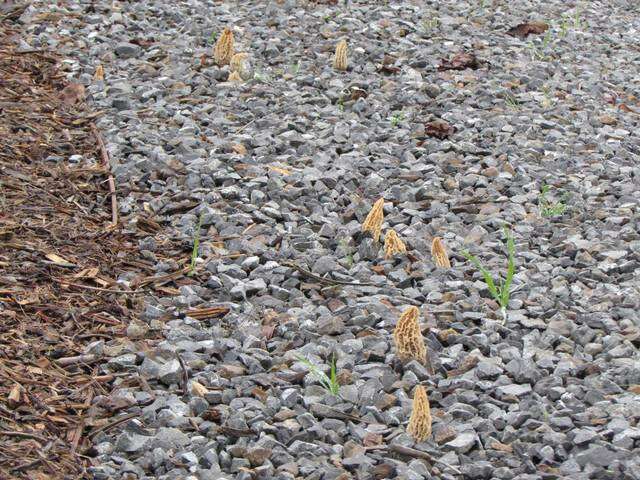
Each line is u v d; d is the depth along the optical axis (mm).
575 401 1878
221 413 1852
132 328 2039
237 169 2557
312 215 2404
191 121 2748
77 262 2213
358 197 2469
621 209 2449
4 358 1940
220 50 3053
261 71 3055
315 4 3564
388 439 1811
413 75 3066
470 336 2021
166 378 1931
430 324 2053
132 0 3500
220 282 2180
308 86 2984
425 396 1786
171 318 2088
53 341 2002
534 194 2502
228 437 1812
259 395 1894
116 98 2836
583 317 2088
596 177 2590
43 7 3383
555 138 2770
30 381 1903
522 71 3143
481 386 1916
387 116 2855
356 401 1893
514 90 3033
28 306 2070
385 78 3057
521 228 2373
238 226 2359
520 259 2264
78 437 1812
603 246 2293
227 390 1900
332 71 3055
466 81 3053
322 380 1916
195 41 3219
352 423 1840
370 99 2918
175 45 3182
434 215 2424
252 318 2088
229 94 2910
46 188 2449
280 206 2438
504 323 2068
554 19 3646
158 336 2041
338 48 3061
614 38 3523
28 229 2287
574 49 3391
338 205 2461
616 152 2725
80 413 1862
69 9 3391
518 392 1896
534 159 2668
